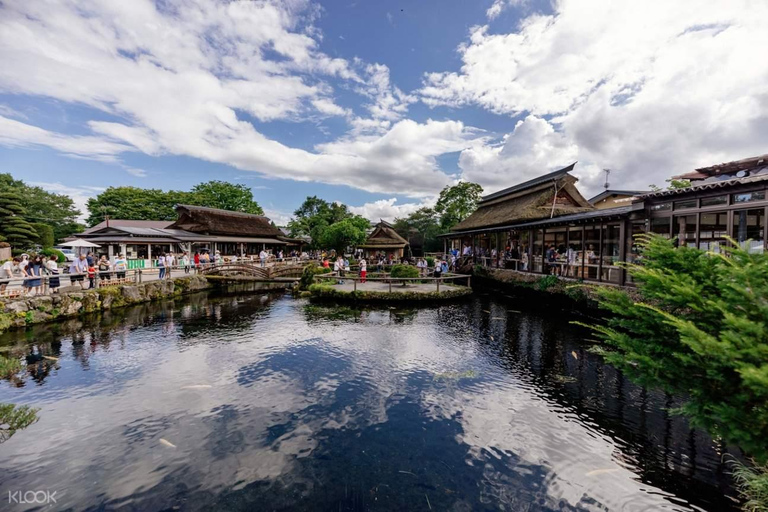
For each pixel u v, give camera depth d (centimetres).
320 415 547
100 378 696
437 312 1333
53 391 636
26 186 3738
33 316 1111
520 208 2180
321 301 1588
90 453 450
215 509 359
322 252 3788
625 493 377
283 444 471
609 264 1214
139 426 516
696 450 448
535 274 1625
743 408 260
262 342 944
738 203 835
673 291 303
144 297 1562
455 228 3175
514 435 491
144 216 4306
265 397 610
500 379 684
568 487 389
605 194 2406
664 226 1040
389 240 3803
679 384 310
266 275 2250
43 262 1212
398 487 392
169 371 733
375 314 1308
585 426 511
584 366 754
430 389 639
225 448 462
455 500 373
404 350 868
